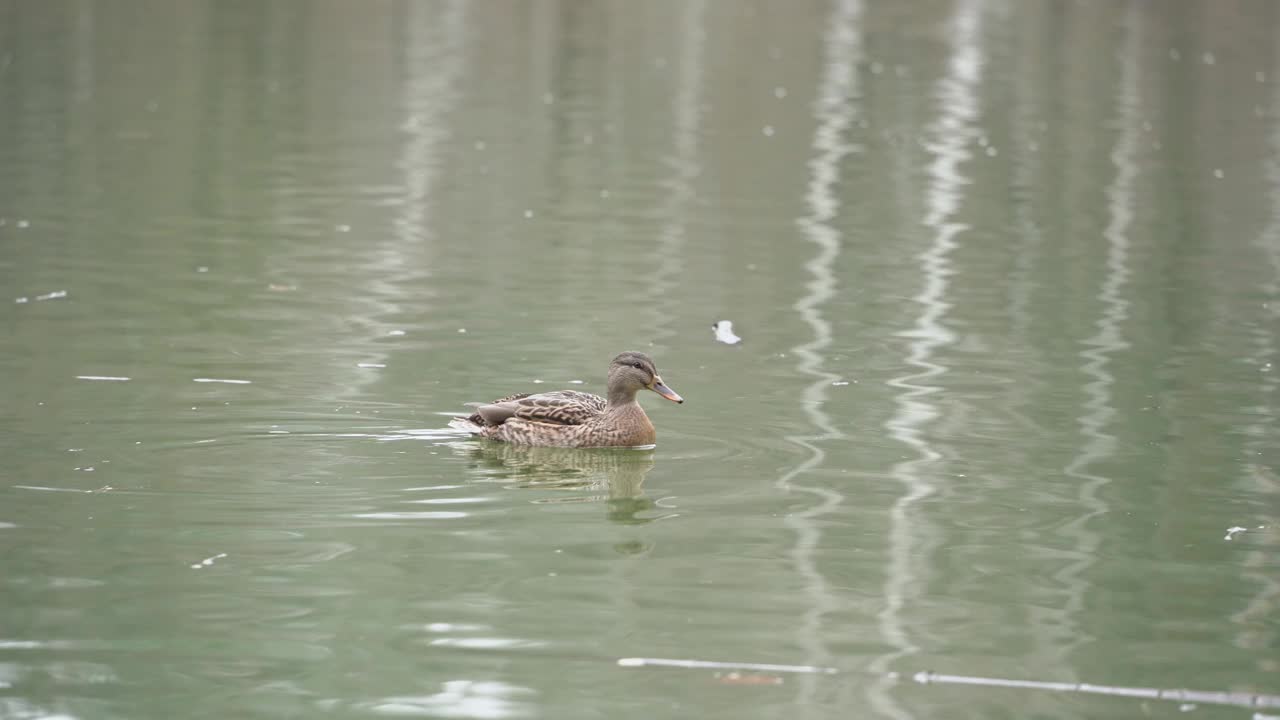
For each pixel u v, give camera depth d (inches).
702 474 516.7
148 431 536.1
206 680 356.5
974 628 393.4
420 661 368.8
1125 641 386.3
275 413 561.9
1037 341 696.4
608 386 554.3
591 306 753.0
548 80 1576.0
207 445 524.4
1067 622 397.7
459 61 1688.0
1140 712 348.5
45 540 435.2
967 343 692.7
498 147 1221.7
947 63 1696.6
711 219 973.8
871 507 482.3
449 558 434.6
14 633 378.0
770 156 1200.2
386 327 700.0
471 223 950.4
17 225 898.7
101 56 1625.2
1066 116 1401.3
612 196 1044.5
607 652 375.2
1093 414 584.4
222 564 423.8
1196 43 1846.7
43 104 1342.3
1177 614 403.2
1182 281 821.2
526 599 406.9
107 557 425.7
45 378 598.2
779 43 1825.8
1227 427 567.5
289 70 1594.5
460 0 2129.7
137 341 660.1
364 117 1347.2
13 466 494.9
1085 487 501.4
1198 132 1331.2
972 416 581.3
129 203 973.8
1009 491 498.0
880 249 897.5
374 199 1015.0
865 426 569.0
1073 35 1897.1
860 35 1884.8
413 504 477.4
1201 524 468.8
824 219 983.6
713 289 794.2
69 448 514.6
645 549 445.4
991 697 355.3
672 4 2107.5
